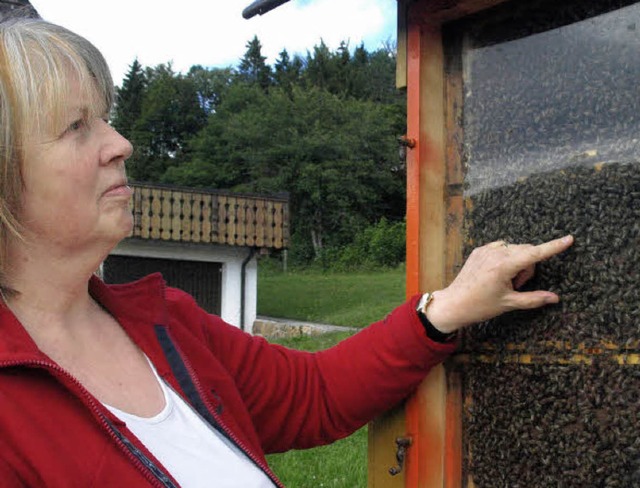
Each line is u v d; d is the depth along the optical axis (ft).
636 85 4.60
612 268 4.63
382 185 104.83
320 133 102.73
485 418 5.39
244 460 4.56
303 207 101.50
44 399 3.75
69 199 3.94
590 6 4.88
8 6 4.57
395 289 57.31
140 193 34.50
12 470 3.52
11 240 4.04
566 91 5.01
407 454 5.72
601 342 4.66
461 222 5.75
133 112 156.66
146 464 3.86
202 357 4.98
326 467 14.47
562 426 4.87
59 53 3.94
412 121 5.77
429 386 5.73
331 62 137.39
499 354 5.27
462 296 5.14
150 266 36.11
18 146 3.77
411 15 5.79
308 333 35.24
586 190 4.82
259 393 5.60
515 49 5.38
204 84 159.33
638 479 4.47
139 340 4.62
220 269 37.91
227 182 116.88
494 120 5.50
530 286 5.11
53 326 4.22
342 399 5.63
